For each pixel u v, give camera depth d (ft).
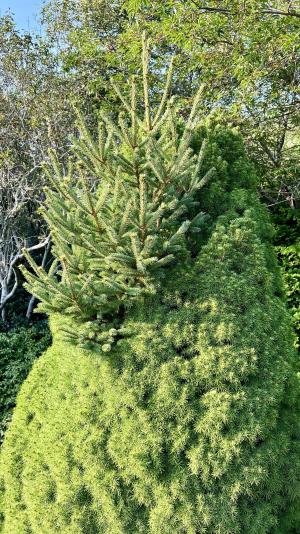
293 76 26.91
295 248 26.48
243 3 23.91
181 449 12.30
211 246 13.38
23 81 33.53
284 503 12.57
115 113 35.58
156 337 12.71
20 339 30.91
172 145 12.67
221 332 12.58
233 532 11.85
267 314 13.21
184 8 25.16
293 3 24.82
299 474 12.59
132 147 12.73
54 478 13.24
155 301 13.10
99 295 12.90
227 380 12.53
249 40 24.31
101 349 12.62
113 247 12.51
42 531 13.15
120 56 33.14
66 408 13.62
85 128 12.59
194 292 13.12
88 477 12.67
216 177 14.78
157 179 13.38
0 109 32.27
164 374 12.55
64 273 13.07
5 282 33.99
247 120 26.86
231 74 26.68
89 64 36.24
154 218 11.95
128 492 12.47
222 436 12.19
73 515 12.66
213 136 15.29
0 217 31.94
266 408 12.42
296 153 29.58
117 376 12.87
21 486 14.33
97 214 12.23
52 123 31.24
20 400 15.71
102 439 12.80
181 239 13.16
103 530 12.64
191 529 11.83
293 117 28.04
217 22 25.08
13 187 31.71
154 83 33.17
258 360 12.87
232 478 12.07
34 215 35.78
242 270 13.55
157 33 28.73
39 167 31.55
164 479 12.30
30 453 14.21
